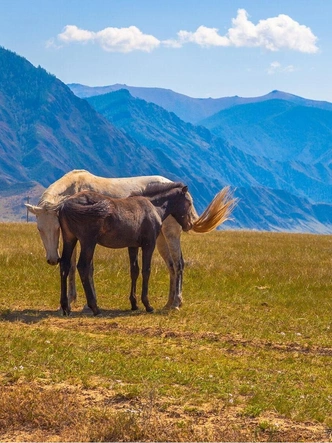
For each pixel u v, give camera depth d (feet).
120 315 46.19
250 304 52.54
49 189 46.47
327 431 23.97
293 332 42.70
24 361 30.48
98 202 44.93
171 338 38.78
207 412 25.16
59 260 45.34
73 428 22.41
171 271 51.21
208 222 53.11
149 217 48.06
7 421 22.76
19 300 49.62
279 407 26.00
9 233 99.86
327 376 32.09
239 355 35.70
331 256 87.10
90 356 32.01
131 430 22.16
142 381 28.14
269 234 136.26
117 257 70.90
